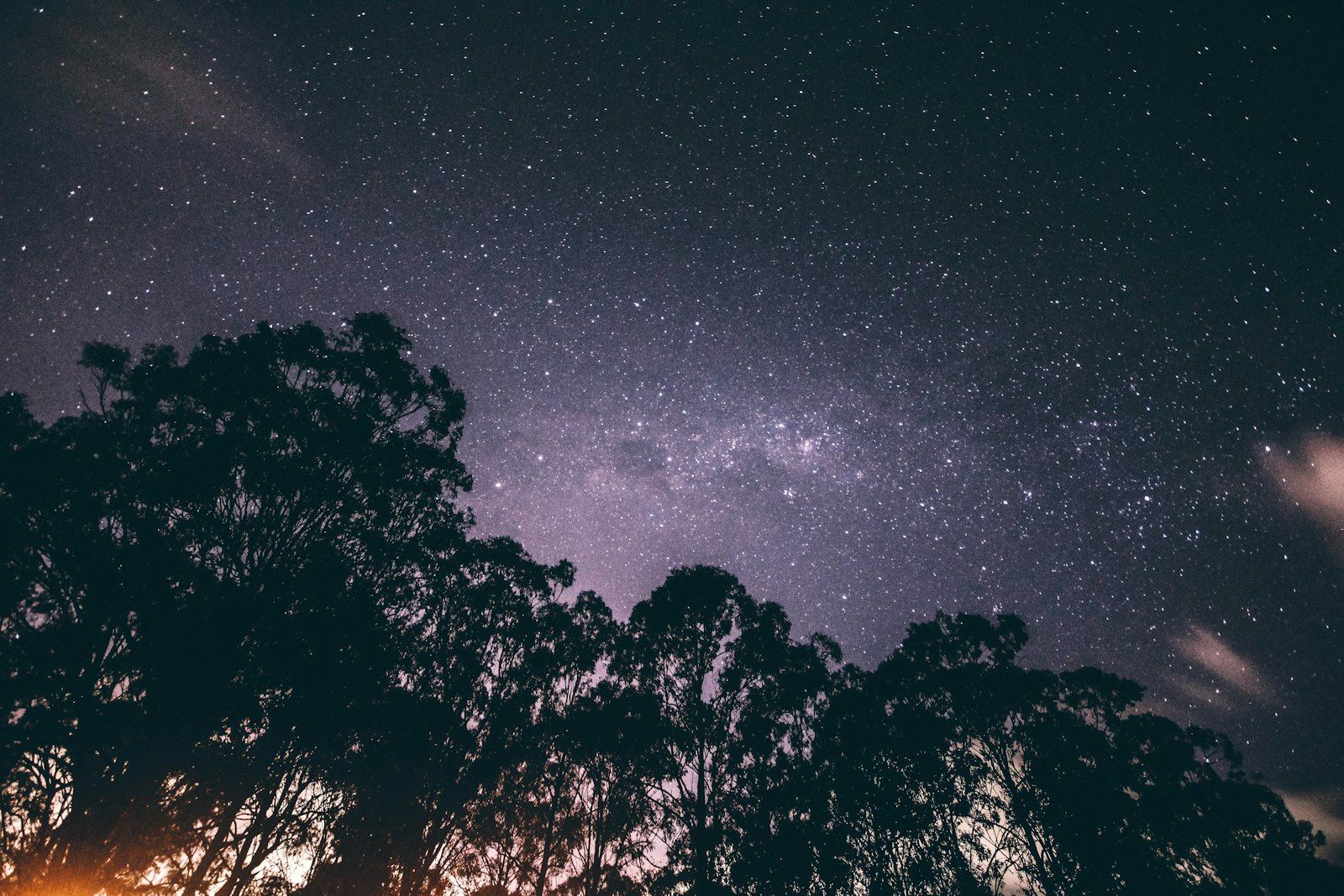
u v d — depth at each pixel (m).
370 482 11.60
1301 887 13.23
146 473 9.65
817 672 15.02
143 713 8.72
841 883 12.26
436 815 12.27
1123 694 15.62
